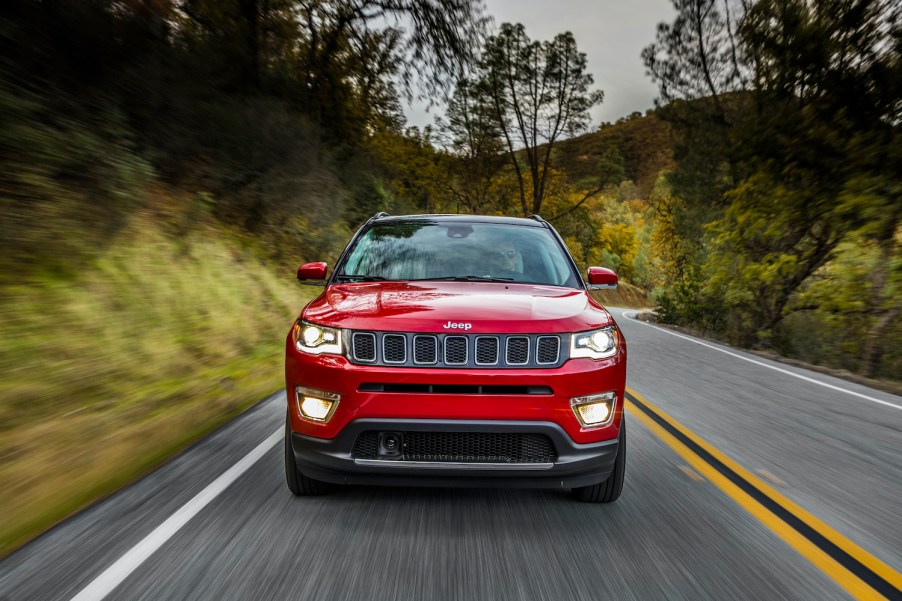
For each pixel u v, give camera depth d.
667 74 21.58
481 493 3.67
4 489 3.55
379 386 3.13
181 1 12.21
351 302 3.54
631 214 108.19
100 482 3.82
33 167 7.08
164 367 6.63
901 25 11.68
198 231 10.59
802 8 12.84
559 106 38.25
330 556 2.80
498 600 2.45
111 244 8.02
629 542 3.03
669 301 24.45
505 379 3.10
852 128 12.55
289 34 17.47
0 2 7.61
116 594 2.43
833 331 14.12
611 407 3.29
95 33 8.88
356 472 3.13
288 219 14.38
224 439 4.69
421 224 4.93
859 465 4.50
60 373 5.52
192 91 11.86
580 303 3.69
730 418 5.90
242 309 9.64
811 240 14.96
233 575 2.60
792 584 2.65
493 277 4.24
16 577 2.55
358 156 19.94
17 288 6.28
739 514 3.44
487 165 40.09
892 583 2.69
